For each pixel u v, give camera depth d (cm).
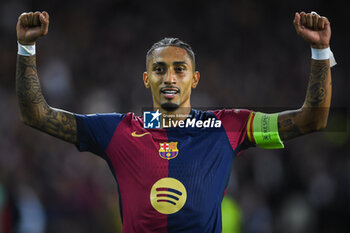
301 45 6800
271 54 6656
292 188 4825
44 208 3700
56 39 5700
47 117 1224
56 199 3778
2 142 4103
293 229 4284
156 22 6450
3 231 3184
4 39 5406
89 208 3862
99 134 1241
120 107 5441
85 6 6106
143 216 1163
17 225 3269
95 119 1259
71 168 4075
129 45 6103
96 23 6075
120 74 5769
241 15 6788
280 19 6906
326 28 1186
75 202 3816
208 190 1176
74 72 5547
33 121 1222
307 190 4731
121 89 5616
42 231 3416
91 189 3984
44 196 3775
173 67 1238
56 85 5128
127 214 1182
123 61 5922
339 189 4725
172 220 1154
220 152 1216
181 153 1195
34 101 1216
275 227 4353
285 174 4916
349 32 6994
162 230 1156
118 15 6300
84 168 4131
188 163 1188
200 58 6425
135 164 1198
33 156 4084
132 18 6338
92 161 4206
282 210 4475
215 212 1178
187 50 1260
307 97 1210
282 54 6694
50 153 4128
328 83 1198
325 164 5031
